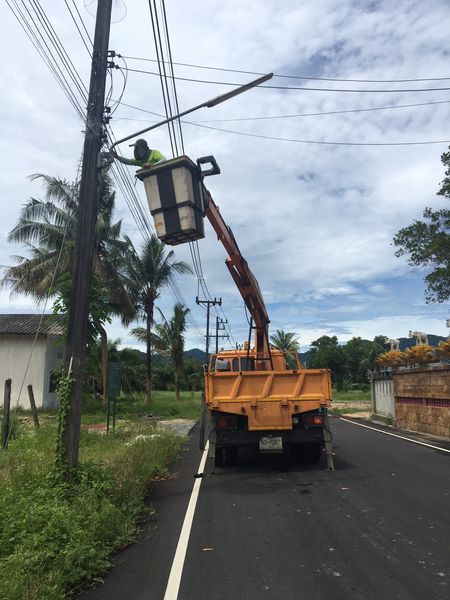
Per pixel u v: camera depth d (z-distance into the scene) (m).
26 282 27.08
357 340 75.00
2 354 28.23
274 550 5.32
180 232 7.34
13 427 12.80
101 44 8.03
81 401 7.62
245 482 8.92
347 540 5.57
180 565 4.97
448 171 15.31
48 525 5.09
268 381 10.19
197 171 7.63
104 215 26.28
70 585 4.47
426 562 4.87
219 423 10.20
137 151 7.72
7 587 3.91
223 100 8.03
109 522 5.74
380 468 9.98
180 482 9.10
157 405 31.11
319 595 4.20
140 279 32.69
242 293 12.15
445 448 12.80
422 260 15.98
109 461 9.60
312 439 10.08
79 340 7.66
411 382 17.59
